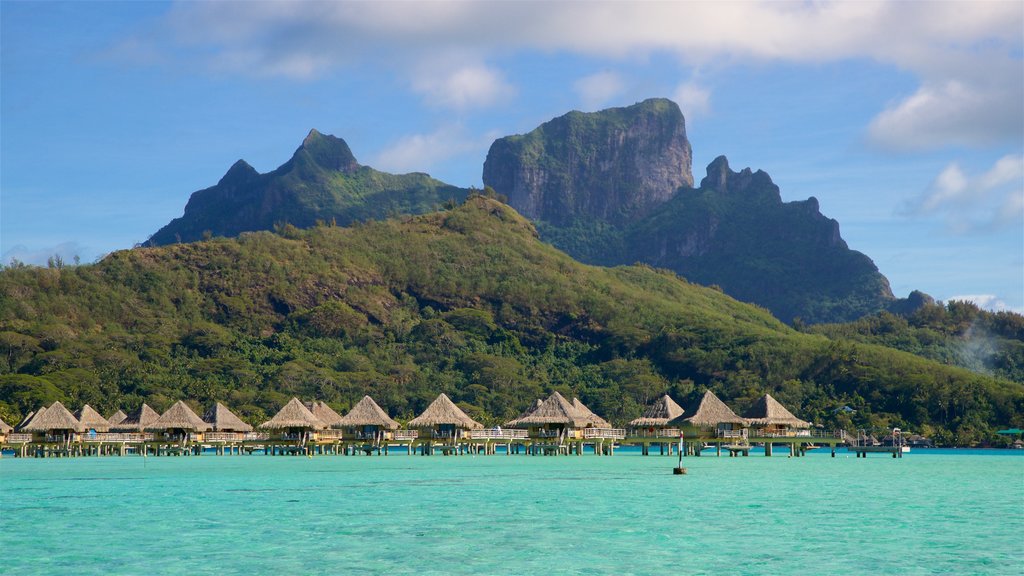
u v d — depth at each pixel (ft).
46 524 146.10
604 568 111.75
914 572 109.70
